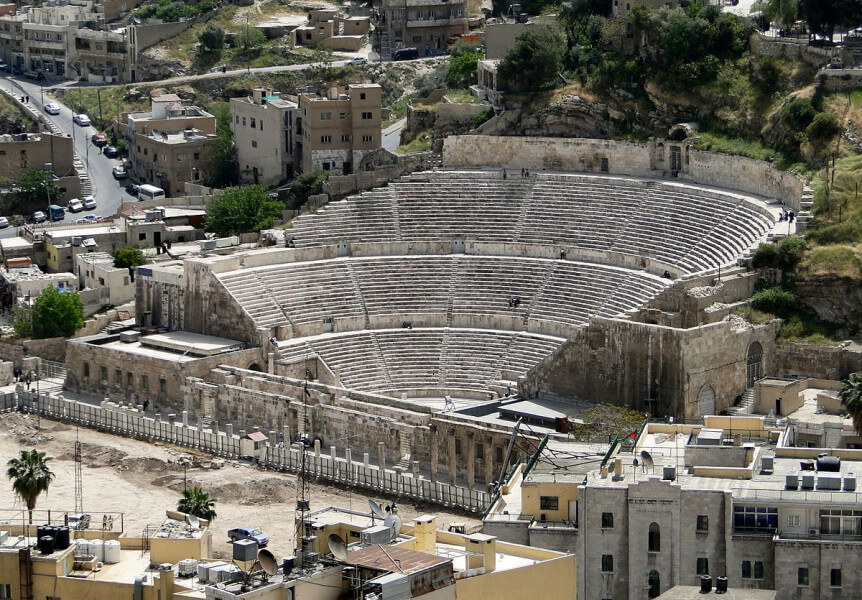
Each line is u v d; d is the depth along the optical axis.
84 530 154.25
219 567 138.75
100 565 146.62
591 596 166.12
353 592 129.50
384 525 143.38
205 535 151.62
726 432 183.88
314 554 132.50
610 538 165.12
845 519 159.88
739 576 162.00
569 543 166.50
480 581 135.25
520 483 180.75
